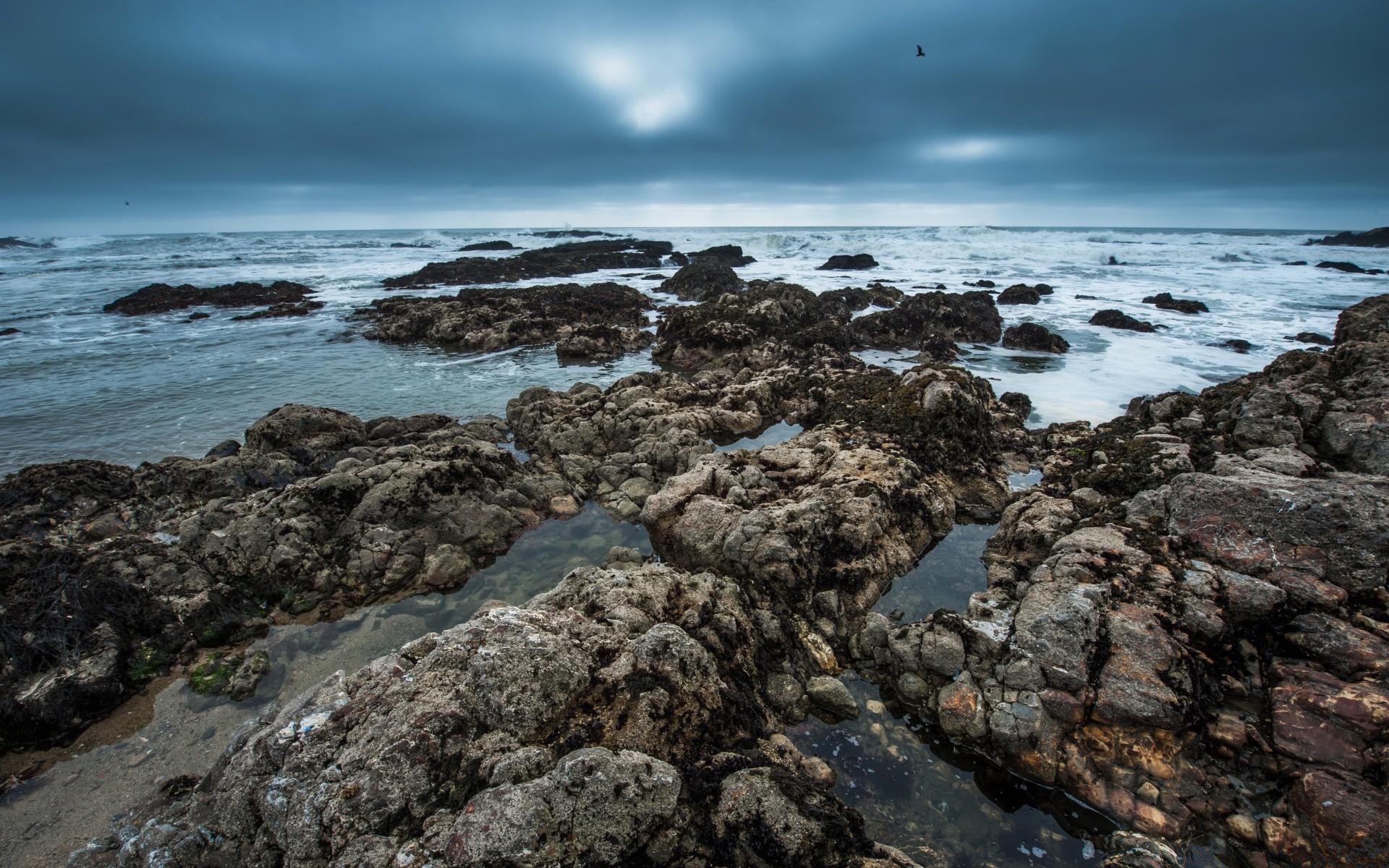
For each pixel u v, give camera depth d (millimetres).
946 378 15492
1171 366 23250
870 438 14234
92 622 9297
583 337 28766
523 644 6535
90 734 8227
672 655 6910
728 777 6070
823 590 9852
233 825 5719
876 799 6934
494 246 83375
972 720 7445
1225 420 13328
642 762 5797
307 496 11984
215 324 34938
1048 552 10500
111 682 8633
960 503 13227
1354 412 11453
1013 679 7617
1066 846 6434
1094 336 28344
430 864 5000
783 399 19781
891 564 10727
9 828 6969
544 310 35719
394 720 5953
